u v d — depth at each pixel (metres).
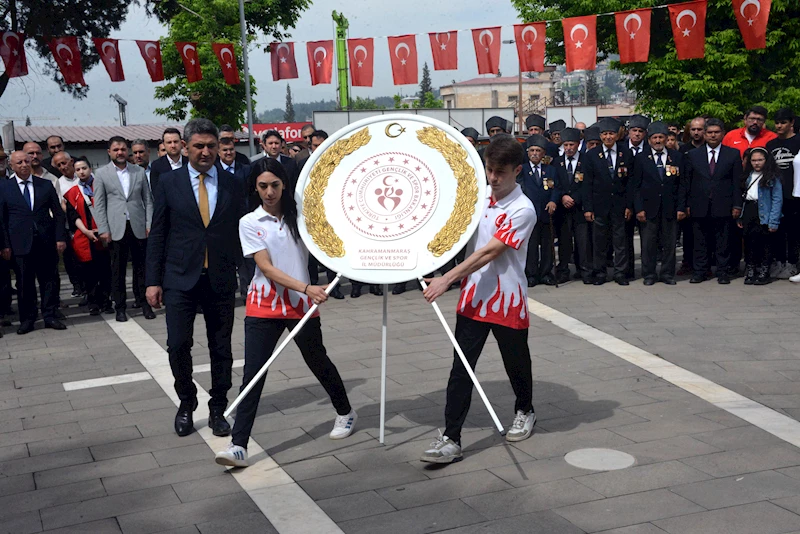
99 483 4.72
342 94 32.91
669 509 4.06
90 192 10.44
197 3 27.55
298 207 4.92
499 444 5.07
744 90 19.67
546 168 10.52
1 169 10.13
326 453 5.04
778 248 10.50
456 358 4.78
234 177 5.46
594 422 5.41
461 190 4.72
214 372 5.44
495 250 4.65
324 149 4.98
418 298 10.22
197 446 5.28
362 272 4.77
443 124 4.87
